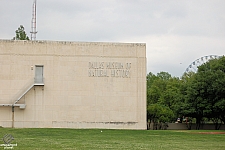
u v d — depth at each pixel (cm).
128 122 5756
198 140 4056
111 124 5731
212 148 3209
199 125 8056
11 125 5603
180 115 7825
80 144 3275
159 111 8244
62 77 5716
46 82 5688
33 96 5666
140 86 5812
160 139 4072
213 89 6638
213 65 7144
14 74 5656
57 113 5675
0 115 5609
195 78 7212
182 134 4862
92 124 5703
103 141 3647
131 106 5778
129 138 4106
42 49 5712
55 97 5688
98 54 5778
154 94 10075
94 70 5753
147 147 3147
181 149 3066
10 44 5675
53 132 4662
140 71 5825
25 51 5691
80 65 5744
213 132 5434
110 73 5775
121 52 5812
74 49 5750
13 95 5628
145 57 5844
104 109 5734
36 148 2895
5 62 5653
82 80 5731
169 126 8456
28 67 5681
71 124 5681
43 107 5662
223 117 7256
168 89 10062
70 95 5709
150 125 8481
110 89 5762
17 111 5625
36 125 5634
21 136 4094
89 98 5725
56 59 5722
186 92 7438
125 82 5788
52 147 2991
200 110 7050
